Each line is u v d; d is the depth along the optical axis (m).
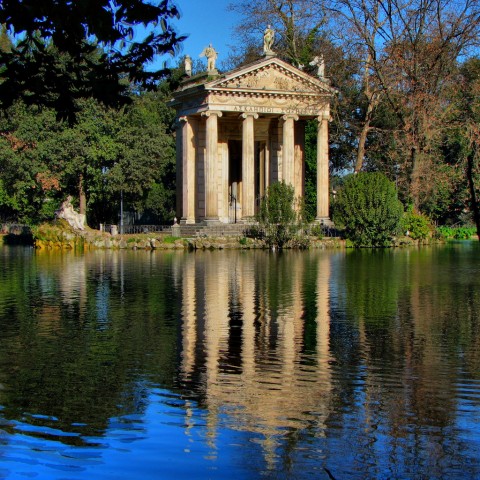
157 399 16.42
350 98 87.56
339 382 17.81
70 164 81.94
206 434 14.21
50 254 66.12
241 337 23.27
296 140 88.44
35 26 13.27
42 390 17.11
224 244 73.62
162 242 73.94
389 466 12.78
